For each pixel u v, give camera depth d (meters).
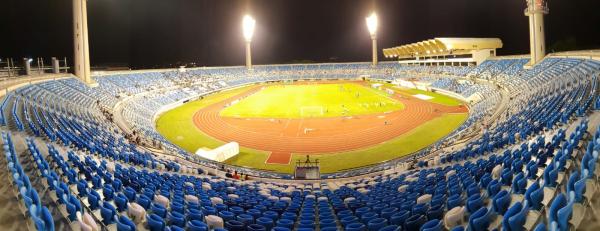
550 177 9.75
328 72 99.06
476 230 8.04
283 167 30.05
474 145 24.09
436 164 23.25
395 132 39.16
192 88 72.44
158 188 15.62
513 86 48.22
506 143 21.56
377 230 10.07
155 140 34.16
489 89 53.28
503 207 9.11
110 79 58.50
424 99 59.06
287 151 34.41
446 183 15.06
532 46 52.34
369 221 10.60
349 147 34.91
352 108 53.66
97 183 13.18
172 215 10.82
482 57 71.69
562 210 6.58
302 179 24.81
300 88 79.81
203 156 30.95
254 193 17.70
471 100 52.81
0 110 21.17
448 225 9.41
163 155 28.23
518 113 30.47
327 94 68.81
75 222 9.00
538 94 35.38
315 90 75.50
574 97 25.41
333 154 33.06
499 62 63.91
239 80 88.44
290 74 98.06
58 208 9.96
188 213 11.90
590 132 15.70
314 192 18.17
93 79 53.59
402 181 18.77
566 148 12.06
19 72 46.72
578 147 13.17
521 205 8.05
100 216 10.25
